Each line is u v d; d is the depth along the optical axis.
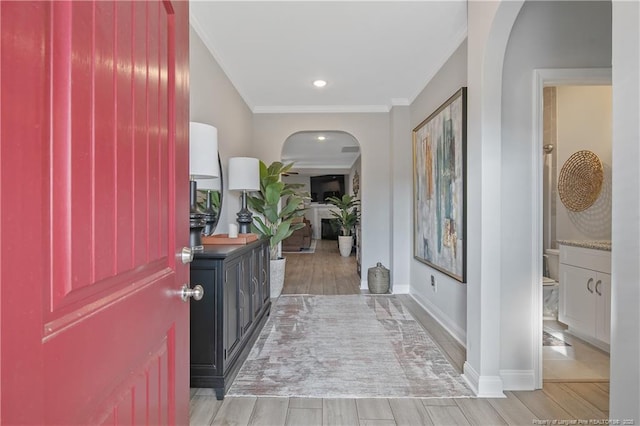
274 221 4.07
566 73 2.00
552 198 3.56
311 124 4.51
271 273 4.07
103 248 0.59
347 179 11.02
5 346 0.40
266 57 2.99
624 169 0.80
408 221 4.25
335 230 11.25
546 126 3.60
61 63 0.49
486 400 1.89
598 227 3.19
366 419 1.72
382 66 3.20
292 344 2.67
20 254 0.42
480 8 1.90
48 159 0.47
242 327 2.31
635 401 0.77
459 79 2.74
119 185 0.64
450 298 2.94
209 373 1.89
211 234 2.75
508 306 2.00
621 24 0.81
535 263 1.99
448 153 2.90
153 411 0.82
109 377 0.61
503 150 2.00
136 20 0.72
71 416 0.51
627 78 0.80
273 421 1.71
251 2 2.20
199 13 2.31
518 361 2.01
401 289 4.29
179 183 1.00
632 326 0.78
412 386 2.04
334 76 3.44
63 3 0.49
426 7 2.26
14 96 0.41
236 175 3.11
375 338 2.79
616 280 0.82
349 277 5.38
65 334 0.50
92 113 0.56
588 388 2.03
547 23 2.00
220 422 1.70
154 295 0.82
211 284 1.90
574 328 2.85
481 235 1.91
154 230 0.82
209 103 2.74
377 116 4.54
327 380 2.11
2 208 0.40
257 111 4.47
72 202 0.51
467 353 2.11
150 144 0.79
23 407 0.43
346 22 2.44
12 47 0.41
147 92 0.77
